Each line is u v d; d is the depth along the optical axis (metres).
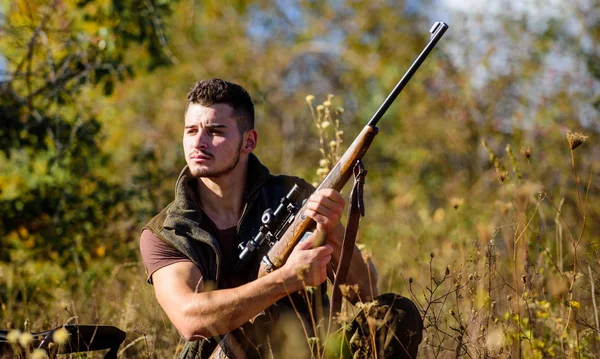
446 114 11.85
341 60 15.83
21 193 6.95
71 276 6.51
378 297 3.35
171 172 8.01
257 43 16.11
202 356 3.35
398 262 5.83
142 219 7.05
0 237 6.70
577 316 3.95
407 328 3.21
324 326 3.43
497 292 4.12
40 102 7.15
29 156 7.22
